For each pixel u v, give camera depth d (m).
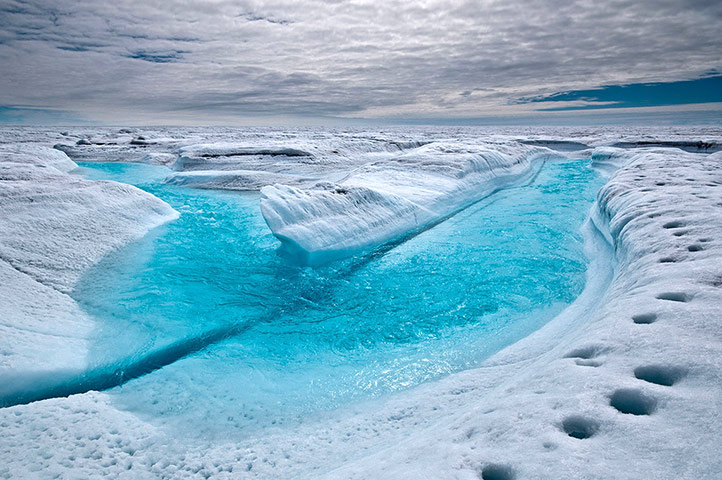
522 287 7.31
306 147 28.03
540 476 1.69
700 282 3.49
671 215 6.09
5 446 3.30
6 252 6.84
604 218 9.48
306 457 3.15
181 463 3.19
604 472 1.64
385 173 16.45
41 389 4.41
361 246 9.66
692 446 1.69
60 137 56.34
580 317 5.30
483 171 19.11
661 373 2.33
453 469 1.88
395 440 2.98
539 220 12.59
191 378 4.77
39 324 5.31
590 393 2.23
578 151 37.81
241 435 3.65
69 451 3.29
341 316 6.48
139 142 42.84
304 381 4.70
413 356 5.21
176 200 16.88
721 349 2.36
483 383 3.98
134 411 4.09
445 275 8.09
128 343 5.38
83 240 8.39
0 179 11.28
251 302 6.91
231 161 25.84
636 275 4.44
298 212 9.40
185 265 8.48
